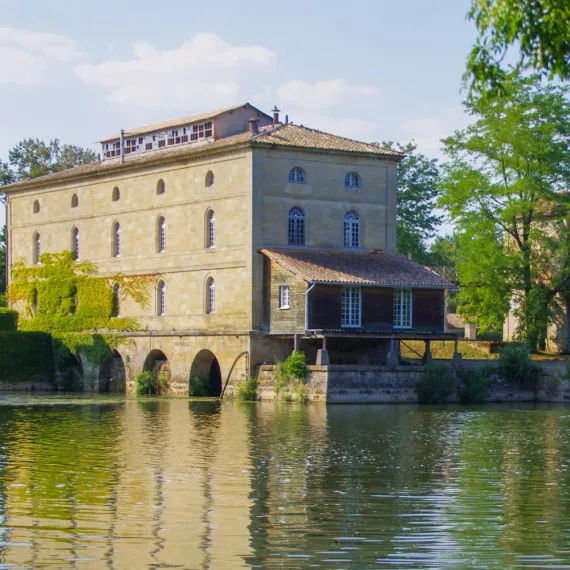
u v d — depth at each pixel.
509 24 19.98
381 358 65.19
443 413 54.28
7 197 88.69
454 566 22.83
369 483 32.25
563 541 24.95
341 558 23.36
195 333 69.25
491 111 70.62
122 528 25.92
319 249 68.38
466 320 73.00
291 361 61.19
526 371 62.88
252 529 25.89
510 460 37.16
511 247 72.69
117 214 77.81
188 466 35.44
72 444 41.41
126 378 75.19
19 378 78.81
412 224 101.81
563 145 70.81
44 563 22.89
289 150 67.69
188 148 75.19
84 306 79.88
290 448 40.09
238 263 67.31
